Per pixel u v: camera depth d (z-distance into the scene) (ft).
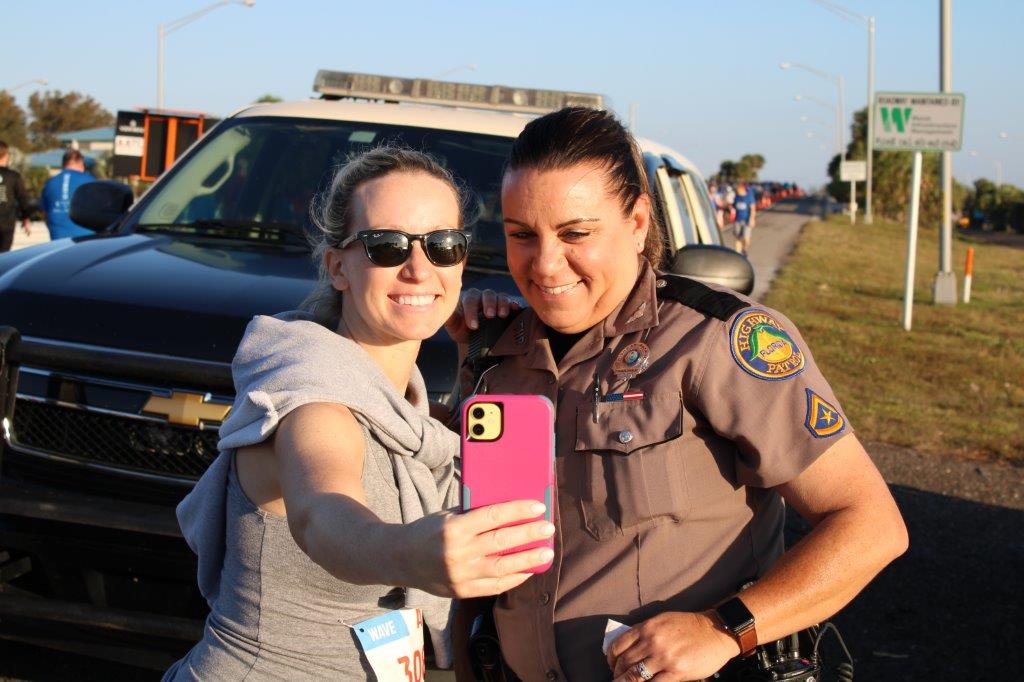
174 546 10.05
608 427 6.29
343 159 14.66
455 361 10.23
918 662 13.62
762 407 6.08
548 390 6.66
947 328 47.06
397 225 6.25
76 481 10.39
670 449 6.19
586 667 6.29
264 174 14.87
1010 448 24.98
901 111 46.06
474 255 13.20
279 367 5.77
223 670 6.07
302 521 5.14
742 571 6.34
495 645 6.93
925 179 163.53
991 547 18.19
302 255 13.12
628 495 6.17
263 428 5.55
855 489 6.03
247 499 5.93
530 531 4.59
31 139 293.02
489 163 14.55
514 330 7.12
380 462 5.95
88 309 11.03
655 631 5.87
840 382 32.94
